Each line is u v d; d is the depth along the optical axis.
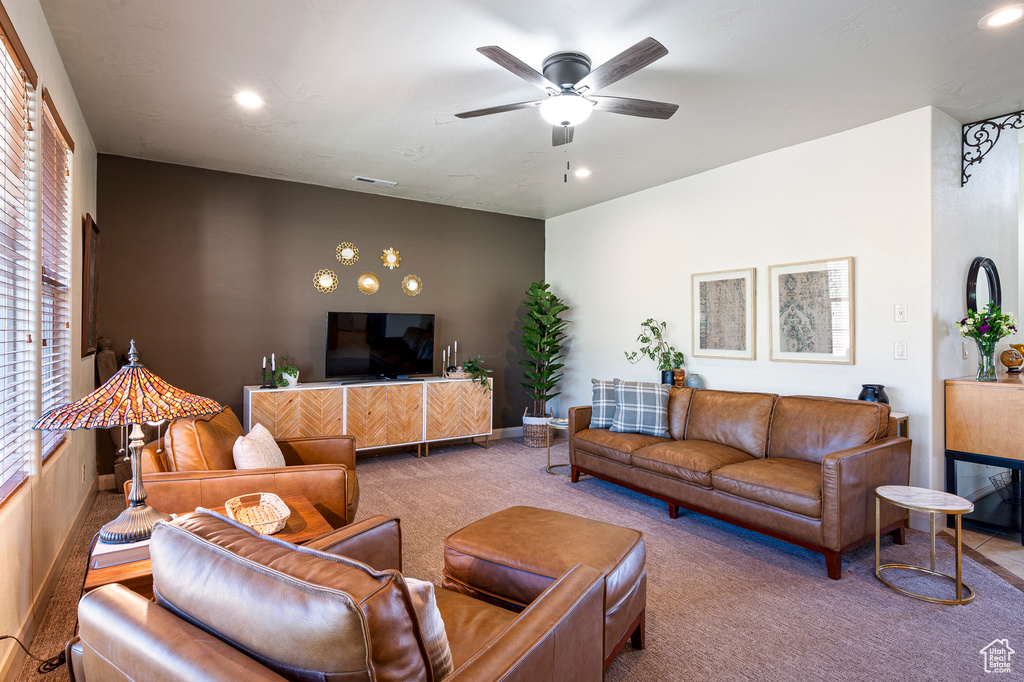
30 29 2.05
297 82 2.91
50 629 2.15
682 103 3.17
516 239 6.31
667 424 4.11
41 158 2.20
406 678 0.84
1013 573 2.70
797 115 3.35
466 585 1.88
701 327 4.58
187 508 2.19
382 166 4.40
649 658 2.00
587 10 2.25
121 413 1.59
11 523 1.84
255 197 4.71
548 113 2.67
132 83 2.91
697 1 2.19
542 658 1.06
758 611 2.34
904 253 3.34
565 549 1.83
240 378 4.66
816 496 2.71
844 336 3.63
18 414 2.03
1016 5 2.20
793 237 3.91
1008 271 4.07
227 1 2.19
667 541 3.13
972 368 3.68
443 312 5.80
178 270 4.39
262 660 0.85
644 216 5.13
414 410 5.13
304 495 2.36
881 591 2.52
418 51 2.59
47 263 2.50
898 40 2.48
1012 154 4.15
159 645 0.89
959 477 3.67
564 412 6.24
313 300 5.01
